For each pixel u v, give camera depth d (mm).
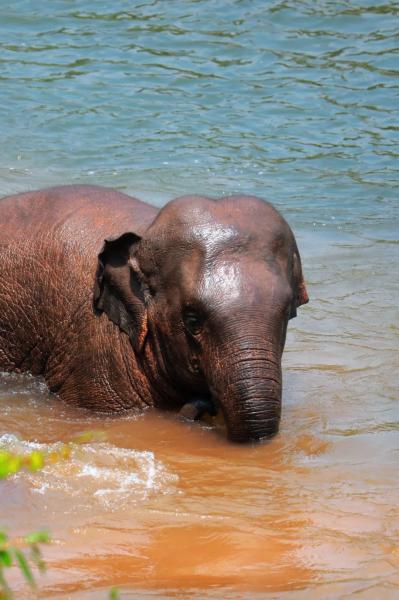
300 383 13664
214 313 11750
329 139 24266
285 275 12133
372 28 30250
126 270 12945
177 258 12258
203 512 10039
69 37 29672
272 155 23406
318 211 20719
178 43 29297
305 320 15789
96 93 26312
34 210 14734
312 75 27516
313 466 11289
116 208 14156
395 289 17062
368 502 10367
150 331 12844
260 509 10156
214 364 11773
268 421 11586
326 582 8617
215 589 8422
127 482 10727
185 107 25734
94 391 13383
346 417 12664
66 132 24219
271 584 8562
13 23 30547
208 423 12703
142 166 22578
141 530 9578
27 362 14352
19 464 6297
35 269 14172
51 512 9898
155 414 13039
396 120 25234
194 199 12531
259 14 31078
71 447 11648
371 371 14055
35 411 13352
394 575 8773
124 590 8312
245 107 25812
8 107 25328
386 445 11852
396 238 19469
